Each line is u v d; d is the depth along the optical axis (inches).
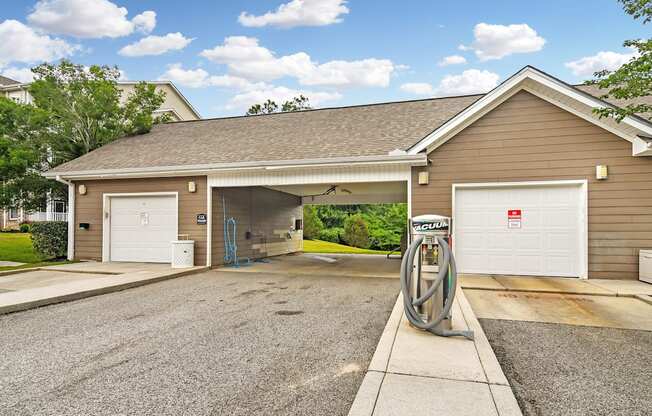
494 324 200.7
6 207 549.6
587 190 322.0
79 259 470.3
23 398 118.2
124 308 242.1
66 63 586.6
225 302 258.5
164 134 559.2
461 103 475.8
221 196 449.7
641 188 310.3
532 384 128.4
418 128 411.5
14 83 1104.2
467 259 350.6
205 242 427.8
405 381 120.2
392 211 1051.9
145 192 446.6
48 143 554.3
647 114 343.9
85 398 117.8
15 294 262.7
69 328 197.3
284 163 378.9
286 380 130.2
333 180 384.2
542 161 332.8
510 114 340.2
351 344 168.6
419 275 188.5
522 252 339.9
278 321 208.2
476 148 347.3
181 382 129.1
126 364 146.3
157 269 395.9
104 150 516.7
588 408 111.7
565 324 200.5
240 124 549.0
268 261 527.5
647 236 309.0
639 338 177.5
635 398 118.0
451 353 145.4
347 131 441.4
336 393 119.8
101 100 581.0
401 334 169.9
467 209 351.9
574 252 328.5
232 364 145.3
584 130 323.3
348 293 289.4
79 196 470.6
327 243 995.3
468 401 106.9
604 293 267.9
